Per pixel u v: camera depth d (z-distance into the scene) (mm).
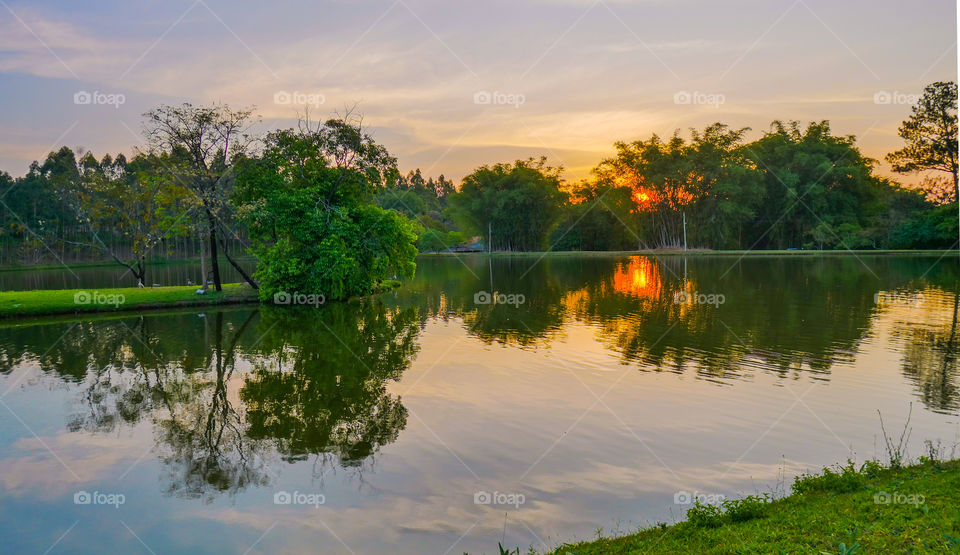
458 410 14750
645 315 29125
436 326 27359
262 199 36344
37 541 9062
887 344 21125
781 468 10859
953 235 79812
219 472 11469
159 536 9125
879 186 105188
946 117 86625
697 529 8156
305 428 13734
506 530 8938
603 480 10562
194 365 20000
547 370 18547
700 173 105250
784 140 109812
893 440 12008
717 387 16156
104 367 19891
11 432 13805
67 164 92500
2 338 24984
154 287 39719
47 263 88500
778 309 29969
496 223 126125
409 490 10422
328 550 8578
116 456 12344
